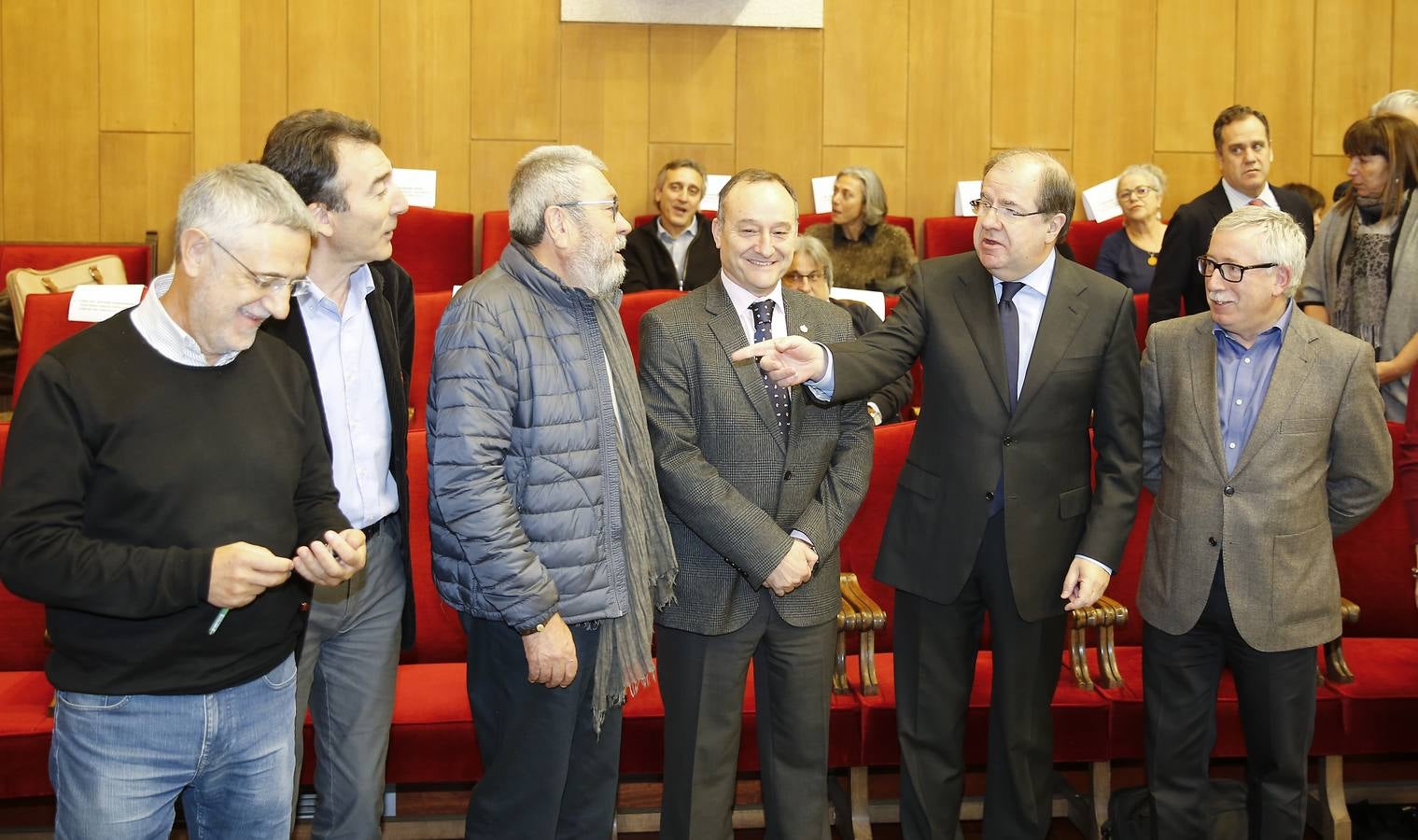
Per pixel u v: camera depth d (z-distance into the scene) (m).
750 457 2.33
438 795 3.09
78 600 1.54
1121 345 2.46
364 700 2.16
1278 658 2.50
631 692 2.31
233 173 1.64
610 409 2.15
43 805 2.92
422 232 5.46
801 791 2.40
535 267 2.13
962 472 2.44
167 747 1.67
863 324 3.71
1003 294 2.48
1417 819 2.99
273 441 1.75
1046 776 2.52
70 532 1.56
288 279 1.65
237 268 1.61
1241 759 3.32
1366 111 6.29
